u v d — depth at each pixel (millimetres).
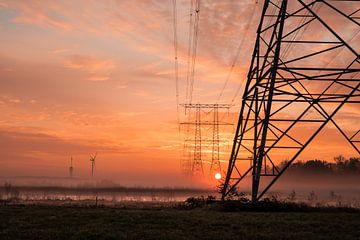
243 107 42344
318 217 29062
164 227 24016
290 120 33969
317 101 34156
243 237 20812
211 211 34469
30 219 26953
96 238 20266
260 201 35500
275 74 32906
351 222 26281
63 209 34531
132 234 21203
